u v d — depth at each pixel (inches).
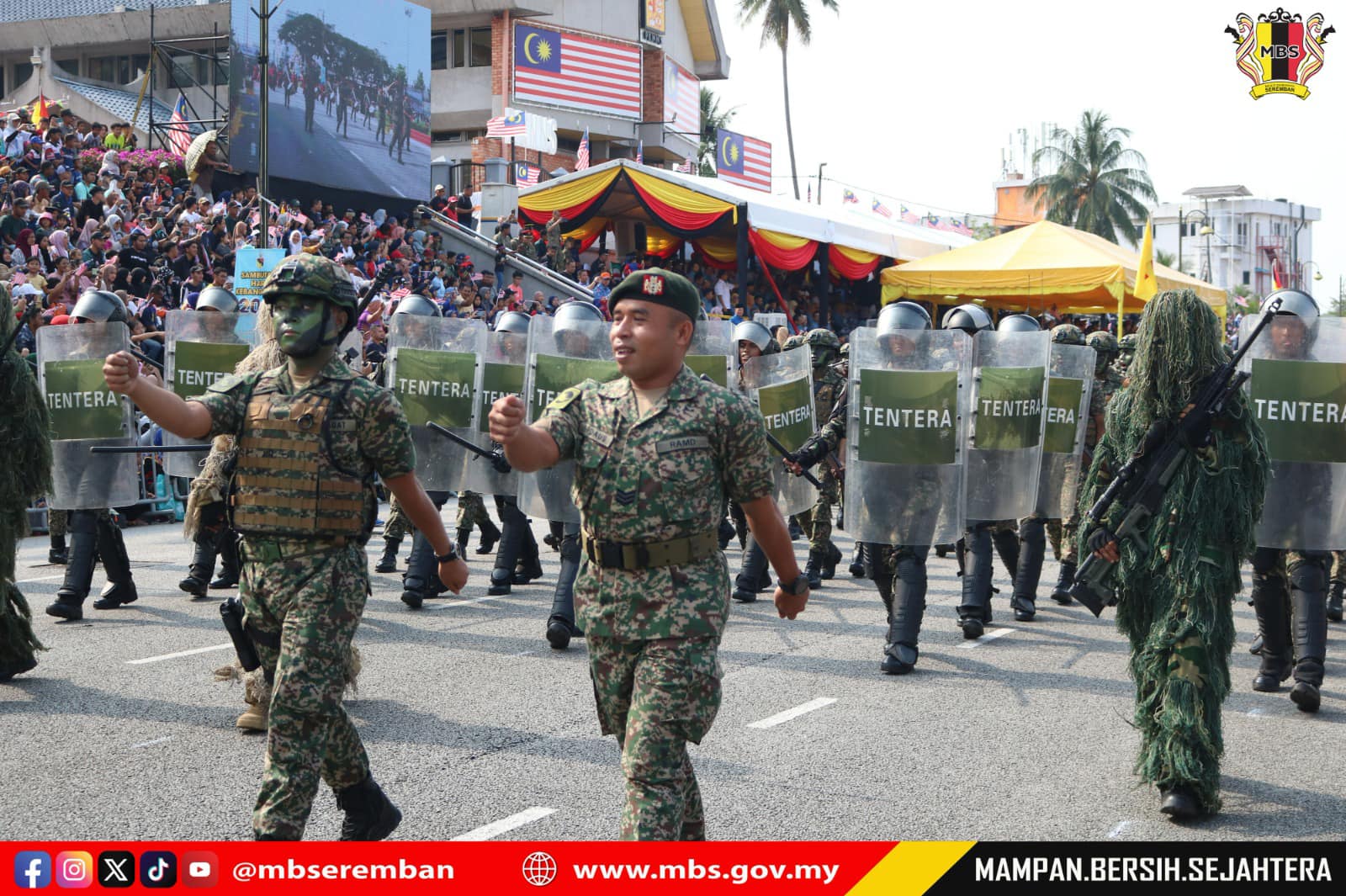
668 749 127.6
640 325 132.5
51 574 397.7
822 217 1008.2
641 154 1558.8
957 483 275.1
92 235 681.6
